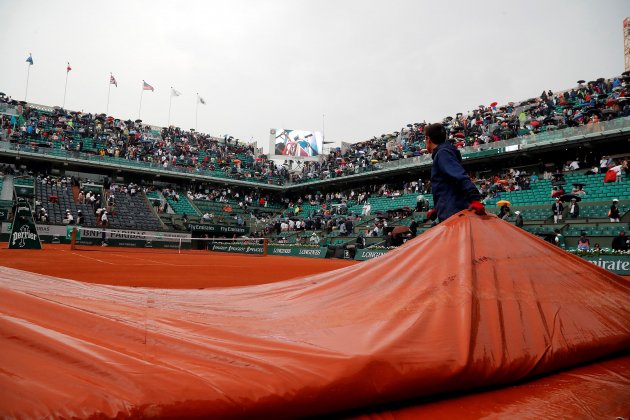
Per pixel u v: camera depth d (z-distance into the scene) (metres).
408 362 1.33
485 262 2.07
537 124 25.09
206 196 36.12
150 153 36.31
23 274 2.46
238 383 1.07
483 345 1.56
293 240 28.97
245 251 26.97
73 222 25.67
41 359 1.02
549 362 1.65
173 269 8.91
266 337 1.50
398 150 34.50
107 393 0.92
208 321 1.74
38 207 25.73
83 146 33.78
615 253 11.15
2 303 1.39
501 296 1.88
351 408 1.20
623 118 19.31
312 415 1.12
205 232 31.39
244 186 37.47
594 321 1.99
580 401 1.45
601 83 27.44
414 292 1.88
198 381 1.04
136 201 31.36
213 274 7.89
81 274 6.72
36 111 36.06
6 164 29.44
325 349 1.35
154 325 1.54
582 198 19.25
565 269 2.28
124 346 1.25
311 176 37.66
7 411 0.81
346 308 1.85
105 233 26.22
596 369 1.82
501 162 25.97
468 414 1.31
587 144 21.11
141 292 2.64
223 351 1.30
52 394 0.88
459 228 2.34
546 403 1.42
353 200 32.72
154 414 0.90
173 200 33.47
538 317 1.85
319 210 33.06
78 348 1.12
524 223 19.53
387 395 1.24
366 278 2.20
